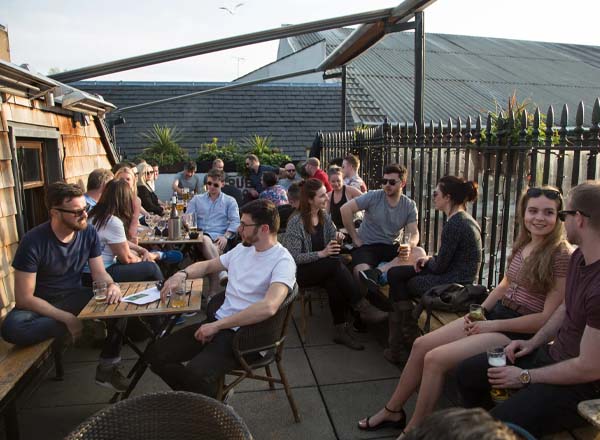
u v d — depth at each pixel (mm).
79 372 3990
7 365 2875
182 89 15695
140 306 3135
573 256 2324
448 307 3490
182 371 2781
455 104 17156
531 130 3543
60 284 3465
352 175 6844
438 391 2736
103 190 4586
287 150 14922
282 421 3277
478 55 23688
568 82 21188
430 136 4898
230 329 3049
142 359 3299
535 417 2160
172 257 5492
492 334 2766
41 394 3654
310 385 3758
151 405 1917
